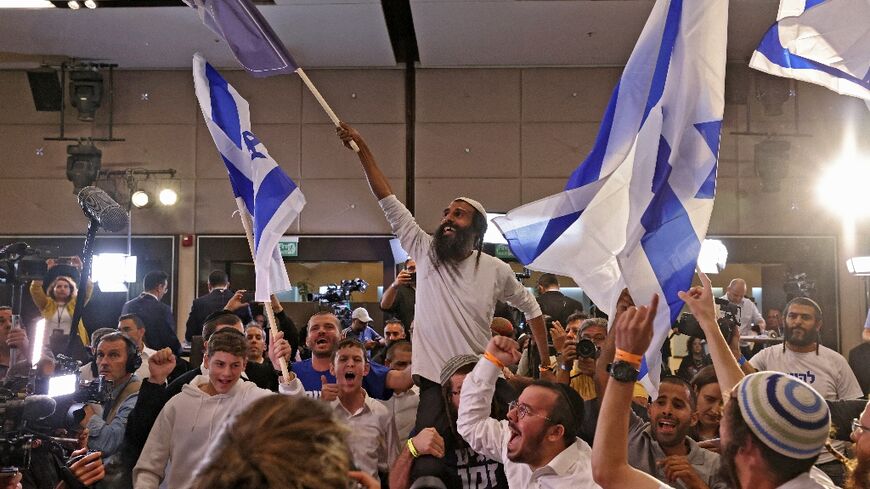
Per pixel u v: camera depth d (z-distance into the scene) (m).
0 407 3.11
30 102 11.14
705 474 3.57
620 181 3.53
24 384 3.23
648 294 2.95
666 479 3.35
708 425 4.03
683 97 3.19
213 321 5.27
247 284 11.41
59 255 11.01
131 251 11.07
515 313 6.62
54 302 7.16
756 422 1.90
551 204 3.62
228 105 4.90
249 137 4.79
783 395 1.91
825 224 11.05
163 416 4.15
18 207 11.08
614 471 2.16
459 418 3.54
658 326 2.89
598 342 4.70
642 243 3.04
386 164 11.15
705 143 3.12
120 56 10.78
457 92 11.19
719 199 11.12
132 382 4.80
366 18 9.70
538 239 3.61
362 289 7.89
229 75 11.19
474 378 3.52
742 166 11.11
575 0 9.17
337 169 11.14
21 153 11.10
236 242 11.06
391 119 11.18
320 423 1.36
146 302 7.75
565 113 11.15
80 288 5.17
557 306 7.38
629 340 2.19
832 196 10.99
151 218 11.12
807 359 5.63
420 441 3.76
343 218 11.12
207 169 11.12
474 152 11.14
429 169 11.14
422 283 4.41
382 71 11.22
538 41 10.34
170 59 10.88
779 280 11.39
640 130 3.20
